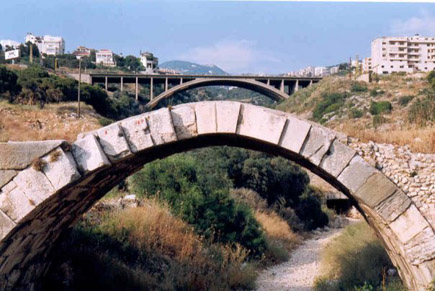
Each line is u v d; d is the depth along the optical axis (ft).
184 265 48.57
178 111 29.96
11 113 115.85
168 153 36.65
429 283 27.68
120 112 178.81
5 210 28.27
